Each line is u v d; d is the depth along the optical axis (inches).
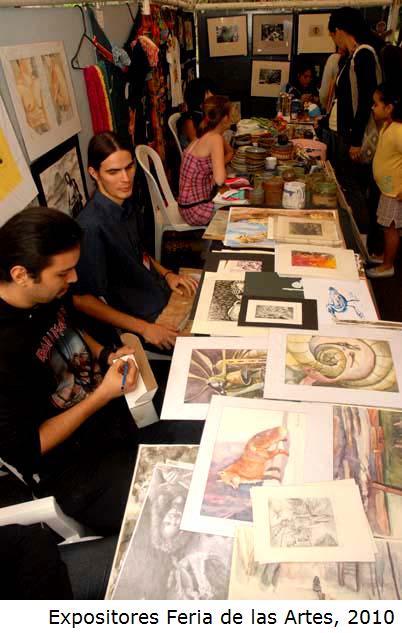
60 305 47.7
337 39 116.6
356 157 120.6
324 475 32.0
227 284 51.4
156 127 120.5
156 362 64.4
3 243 36.3
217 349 43.1
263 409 36.9
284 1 151.3
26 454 39.3
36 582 27.1
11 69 53.6
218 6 155.9
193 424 46.4
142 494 32.1
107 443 47.4
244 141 101.7
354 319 46.0
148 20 107.3
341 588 26.1
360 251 68.4
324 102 143.0
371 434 34.6
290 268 53.6
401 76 92.3
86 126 80.9
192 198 96.3
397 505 30.0
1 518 35.3
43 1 60.1
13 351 38.8
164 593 26.7
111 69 86.7
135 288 66.9
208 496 31.1
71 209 73.6
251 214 67.4
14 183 52.1
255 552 27.9
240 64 165.5
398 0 137.3
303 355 41.7
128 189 60.2
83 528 42.1
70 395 48.2
